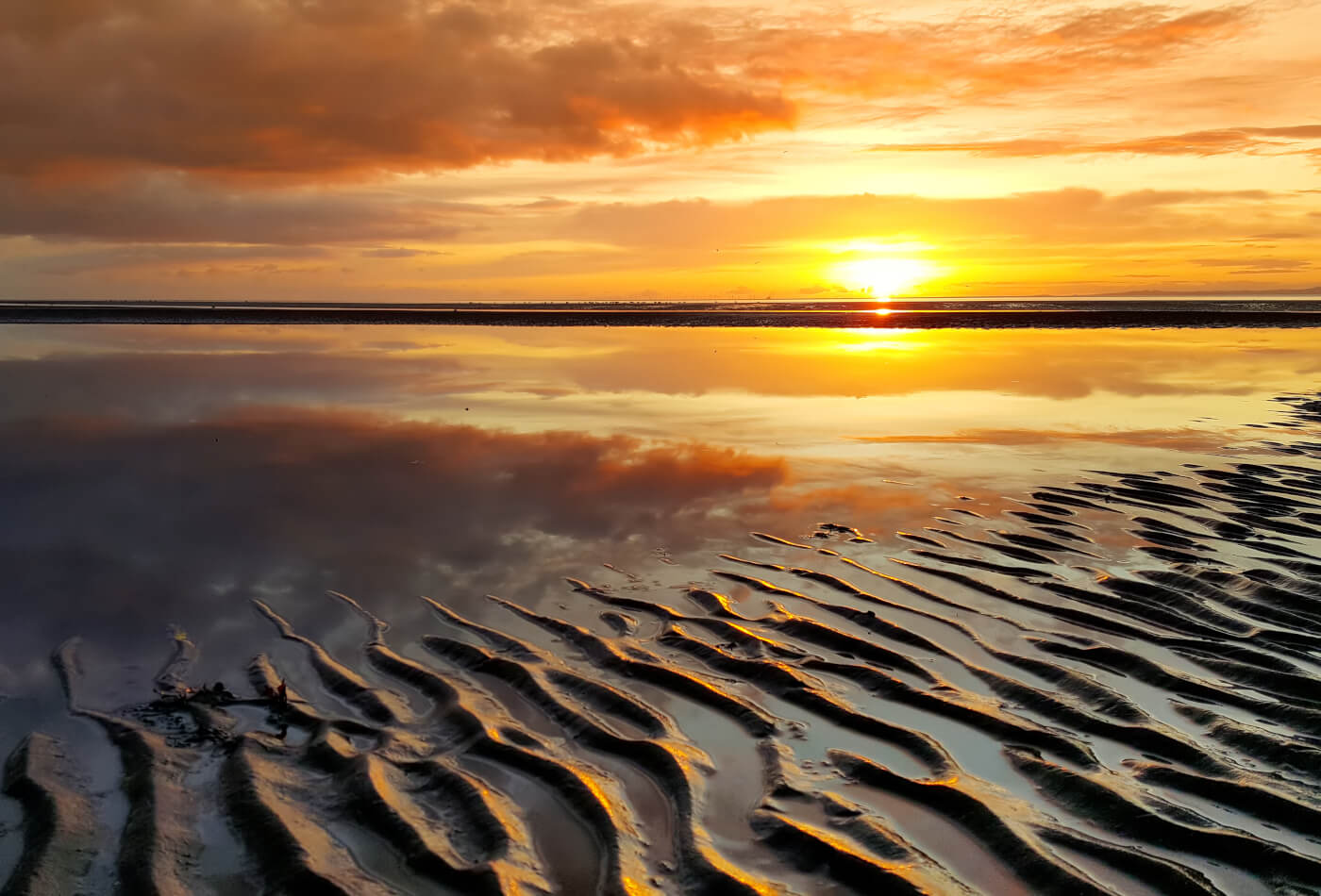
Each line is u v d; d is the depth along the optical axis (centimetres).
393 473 1638
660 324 6588
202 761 652
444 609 956
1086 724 668
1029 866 510
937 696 723
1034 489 1414
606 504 1401
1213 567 988
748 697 735
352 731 696
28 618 948
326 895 500
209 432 2088
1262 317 6050
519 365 3541
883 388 2755
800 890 503
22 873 516
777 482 1524
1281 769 593
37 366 3588
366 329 6153
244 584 1048
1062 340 4650
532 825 569
